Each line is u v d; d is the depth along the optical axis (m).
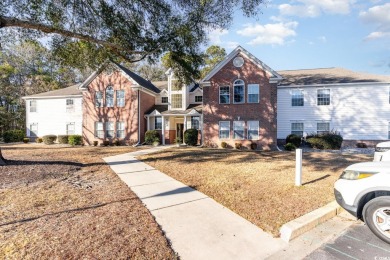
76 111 25.27
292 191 5.98
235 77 18.95
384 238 3.49
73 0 9.07
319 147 17.92
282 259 3.04
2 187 6.11
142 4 9.98
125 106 21.95
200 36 11.08
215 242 3.44
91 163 10.56
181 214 4.50
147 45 11.34
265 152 15.53
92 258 2.89
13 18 8.27
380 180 3.59
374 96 18.95
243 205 4.98
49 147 19.58
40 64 35.75
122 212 4.49
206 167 9.59
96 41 10.19
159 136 22.39
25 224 3.86
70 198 5.35
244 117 18.67
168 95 23.67
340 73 22.06
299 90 20.64
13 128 32.28
